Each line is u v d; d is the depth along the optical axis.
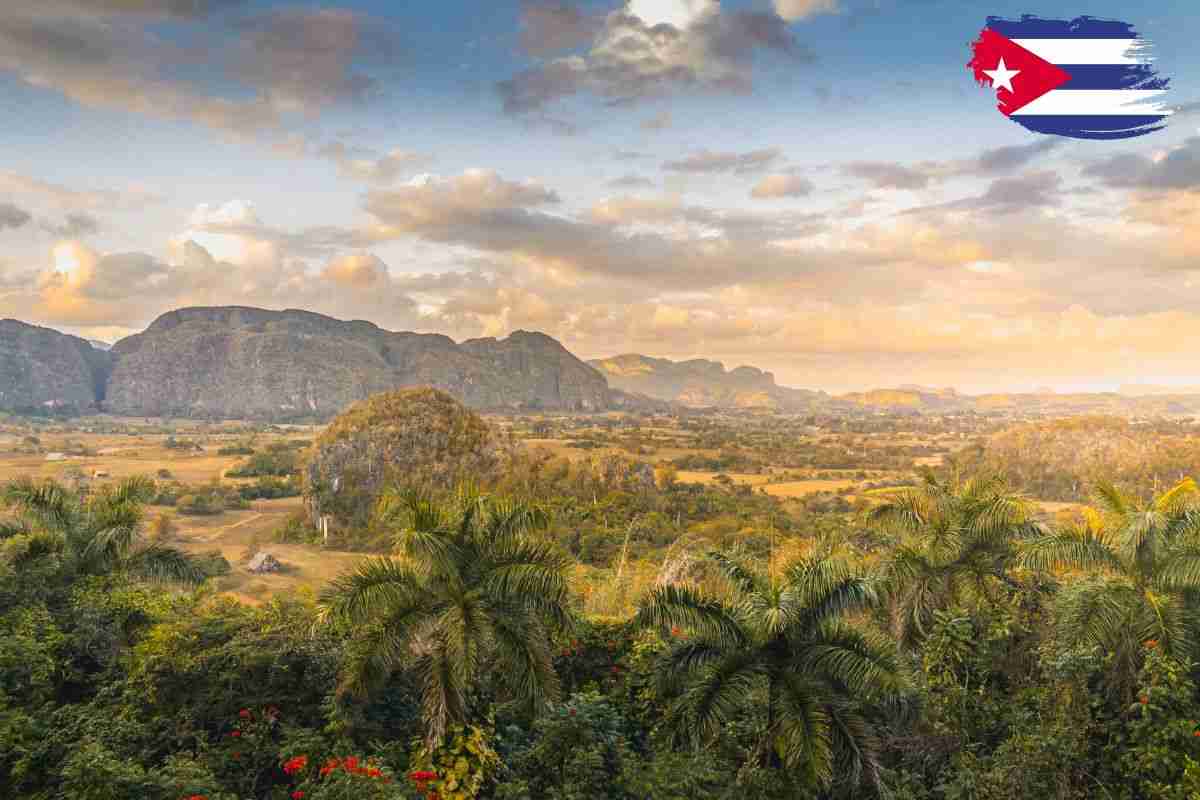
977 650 10.73
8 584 10.56
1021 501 12.90
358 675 7.57
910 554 12.59
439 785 6.95
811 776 7.30
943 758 9.21
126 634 10.78
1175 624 9.23
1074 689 9.34
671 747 8.21
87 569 13.18
